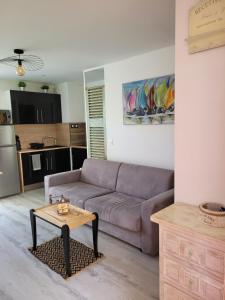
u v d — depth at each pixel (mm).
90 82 5023
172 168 3271
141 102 3490
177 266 1314
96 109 4266
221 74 1352
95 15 2160
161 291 1421
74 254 2422
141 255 2393
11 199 4383
